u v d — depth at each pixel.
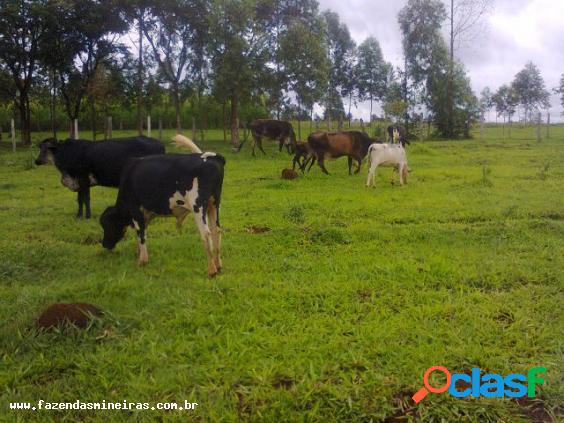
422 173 15.10
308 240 7.97
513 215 9.31
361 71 42.91
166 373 4.11
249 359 4.30
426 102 36.41
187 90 27.16
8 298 5.79
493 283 5.96
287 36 26.05
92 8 24.84
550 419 3.62
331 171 16.86
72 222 9.64
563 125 51.09
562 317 5.02
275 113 34.03
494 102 57.09
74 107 29.31
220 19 23.83
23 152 24.22
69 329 4.74
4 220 9.90
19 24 24.67
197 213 6.27
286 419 3.57
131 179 6.69
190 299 5.56
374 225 8.85
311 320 5.03
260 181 14.74
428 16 36.22
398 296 5.64
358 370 4.16
